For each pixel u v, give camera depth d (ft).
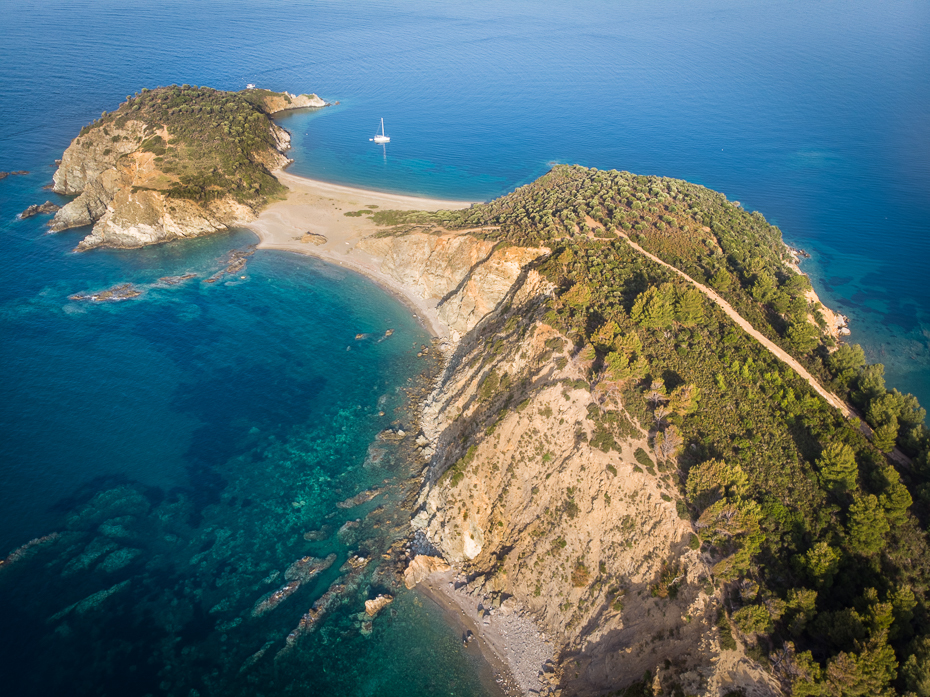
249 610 186.50
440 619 189.67
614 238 303.89
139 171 439.22
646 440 199.93
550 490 200.34
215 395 274.16
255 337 316.81
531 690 171.22
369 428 261.65
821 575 160.76
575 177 411.13
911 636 148.36
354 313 341.21
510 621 187.73
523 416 215.10
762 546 170.91
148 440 246.68
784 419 211.20
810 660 138.72
